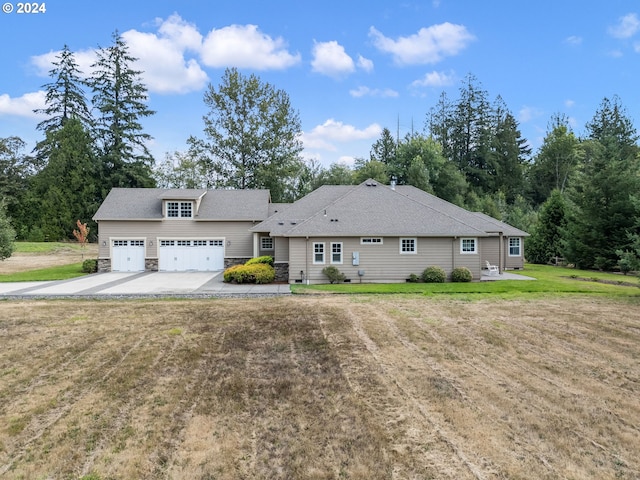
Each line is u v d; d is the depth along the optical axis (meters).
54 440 5.03
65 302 14.67
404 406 5.95
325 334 10.01
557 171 53.03
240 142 43.53
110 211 26.56
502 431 5.20
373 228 19.86
